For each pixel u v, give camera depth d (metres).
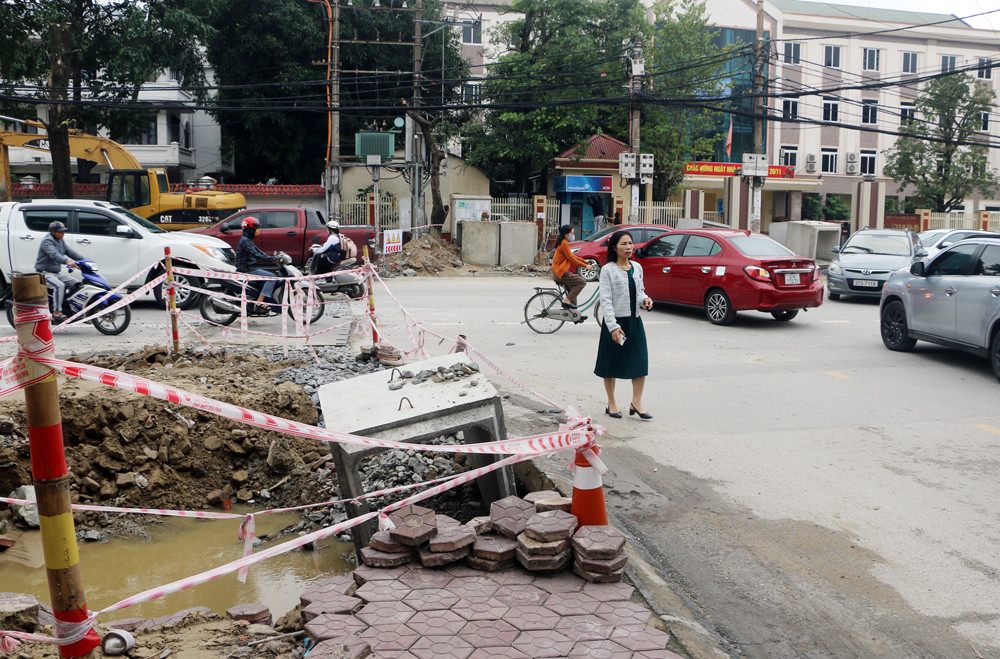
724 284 13.18
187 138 40.50
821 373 9.64
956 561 4.64
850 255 17.55
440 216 28.19
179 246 13.91
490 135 32.94
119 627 3.70
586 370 9.67
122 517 5.90
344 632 3.40
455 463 6.60
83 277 11.42
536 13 31.56
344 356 9.91
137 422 6.48
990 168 48.22
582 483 4.23
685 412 7.83
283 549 3.78
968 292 9.61
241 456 6.77
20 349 2.59
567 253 12.27
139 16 25.52
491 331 12.45
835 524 5.15
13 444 5.93
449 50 35.03
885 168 42.03
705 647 3.44
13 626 3.60
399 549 4.14
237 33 32.81
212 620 3.89
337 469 5.00
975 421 7.57
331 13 28.48
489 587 3.85
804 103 45.00
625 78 29.98
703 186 39.16
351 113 34.47
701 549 4.76
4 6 22.38
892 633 3.86
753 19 43.12
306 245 19.64
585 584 3.89
